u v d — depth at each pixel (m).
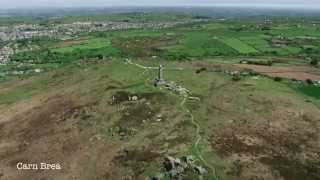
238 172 82.31
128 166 90.62
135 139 101.44
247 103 116.94
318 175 82.75
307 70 170.25
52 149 106.62
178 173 82.00
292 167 84.94
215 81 138.62
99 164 95.06
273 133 99.19
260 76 149.88
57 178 93.94
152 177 83.75
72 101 134.75
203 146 91.94
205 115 109.25
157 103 119.44
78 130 113.25
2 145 114.00
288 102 118.50
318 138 97.44
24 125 124.94
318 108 115.56
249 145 92.88
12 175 98.75
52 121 123.00
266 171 83.00
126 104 121.75
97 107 124.12
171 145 94.31
